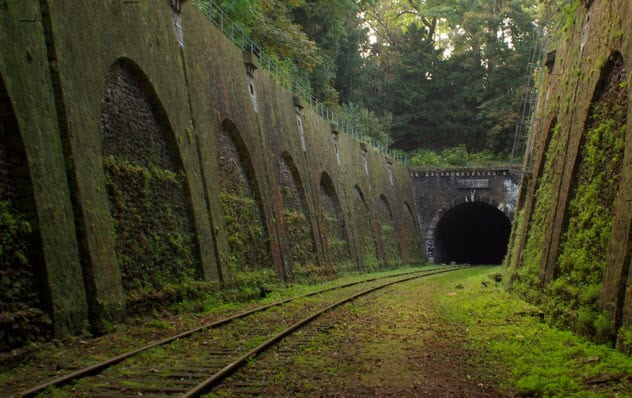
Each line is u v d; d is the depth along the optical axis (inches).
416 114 2299.5
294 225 925.8
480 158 2074.3
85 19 437.4
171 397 231.8
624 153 380.8
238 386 258.4
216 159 666.8
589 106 477.4
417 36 2340.1
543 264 543.8
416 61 2300.7
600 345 344.8
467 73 2269.9
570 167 503.8
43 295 348.8
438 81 2316.7
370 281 984.3
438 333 413.4
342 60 1943.9
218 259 623.8
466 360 320.8
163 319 467.5
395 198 1627.7
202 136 634.2
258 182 785.6
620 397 237.1
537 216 649.0
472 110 2289.6
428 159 2017.7
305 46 1291.8
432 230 1758.1
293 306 582.9
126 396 233.6
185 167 584.7
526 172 831.7
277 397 241.3
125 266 451.5
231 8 949.2
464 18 2279.8
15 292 331.3
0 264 325.4
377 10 2377.0
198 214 598.5
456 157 1988.2
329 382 268.7
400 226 1626.5
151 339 374.9
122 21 494.9
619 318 338.3
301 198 991.6
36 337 332.2
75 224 391.5
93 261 395.2
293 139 979.9
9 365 289.3
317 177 1081.4
